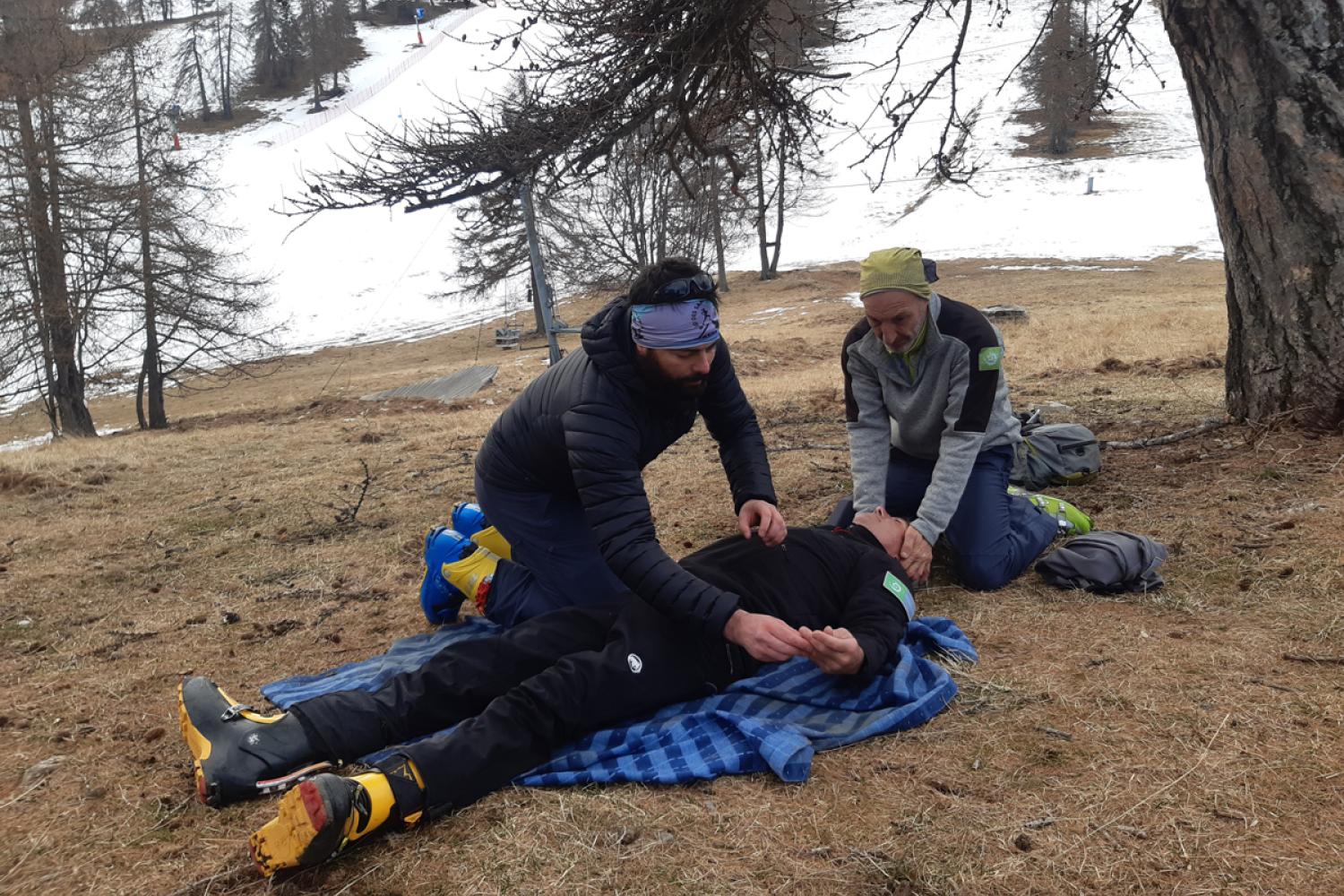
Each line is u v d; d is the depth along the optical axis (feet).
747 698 9.77
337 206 21.63
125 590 16.97
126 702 11.51
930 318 12.41
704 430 28.35
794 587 10.20
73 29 82.53
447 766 7.96
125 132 81.76
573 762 8.73
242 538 20.45
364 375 110.63
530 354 103.50
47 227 75.36
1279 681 9.34
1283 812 7.29
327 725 8.89
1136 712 9.00
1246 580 11.97
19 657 13.62
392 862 7.47
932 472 14.26
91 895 7.41
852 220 185.57
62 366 80.23
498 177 22.27
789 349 67.82
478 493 11.49
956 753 8.64
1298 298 16.80
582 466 9.40
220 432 44.52
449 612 13.24
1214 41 16.96
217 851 7.92
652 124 23.56
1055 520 13.96
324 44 291.79
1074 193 179.73
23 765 9.84
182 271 81.97
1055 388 30.37
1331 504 13.94
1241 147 16.98
